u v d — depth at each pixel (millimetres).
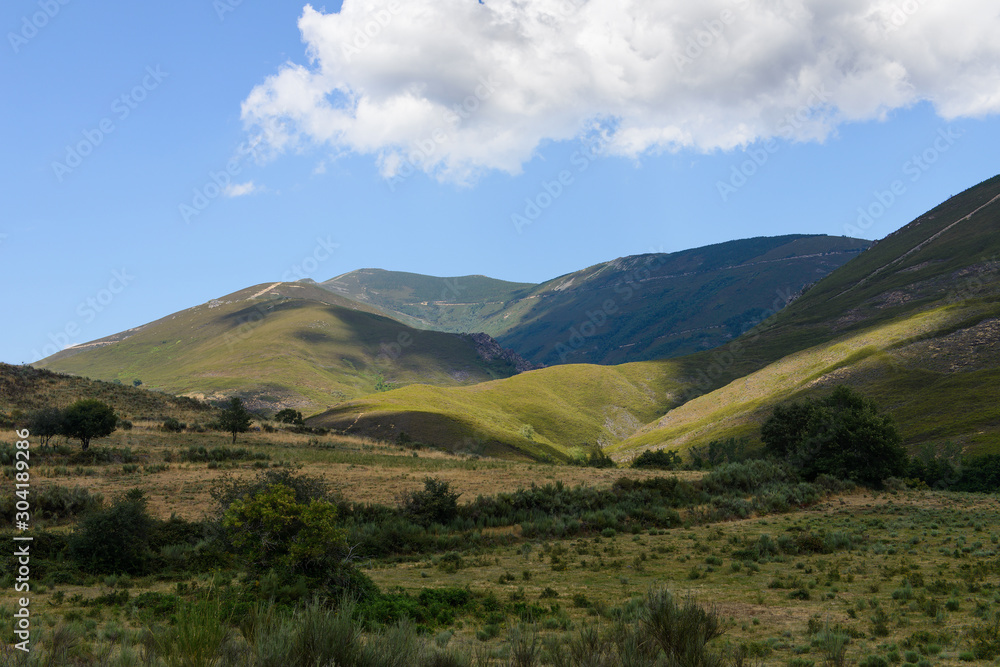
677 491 52469
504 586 23969
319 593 16734
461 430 164000
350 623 8148
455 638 14328
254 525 19438
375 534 35312
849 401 82125
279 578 17547
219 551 27438
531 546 36094
